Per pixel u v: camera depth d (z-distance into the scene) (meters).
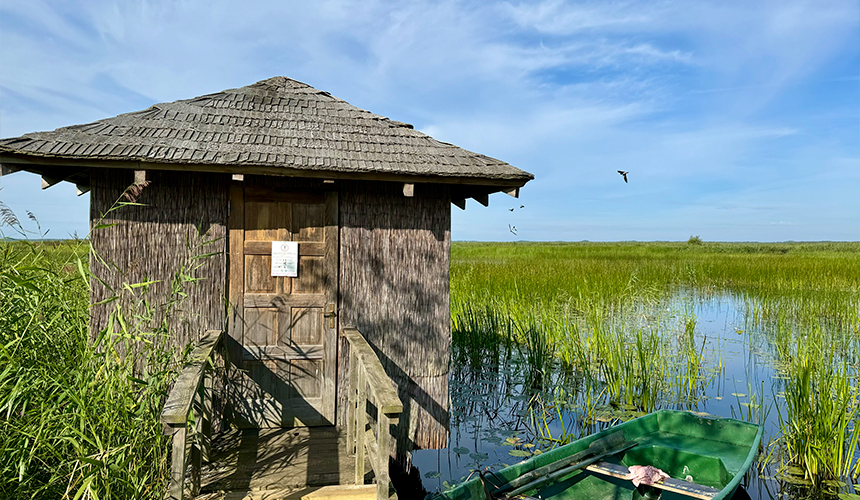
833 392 6.80
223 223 5.25
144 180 4.60
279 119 5.72
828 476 5.20
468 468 5.53
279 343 5.41
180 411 2.88
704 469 4.98
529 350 9.30
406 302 5.66
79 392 3.50
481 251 39.34
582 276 17.28
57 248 4.53
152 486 3.71
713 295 17.44
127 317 5.00
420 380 5.70
